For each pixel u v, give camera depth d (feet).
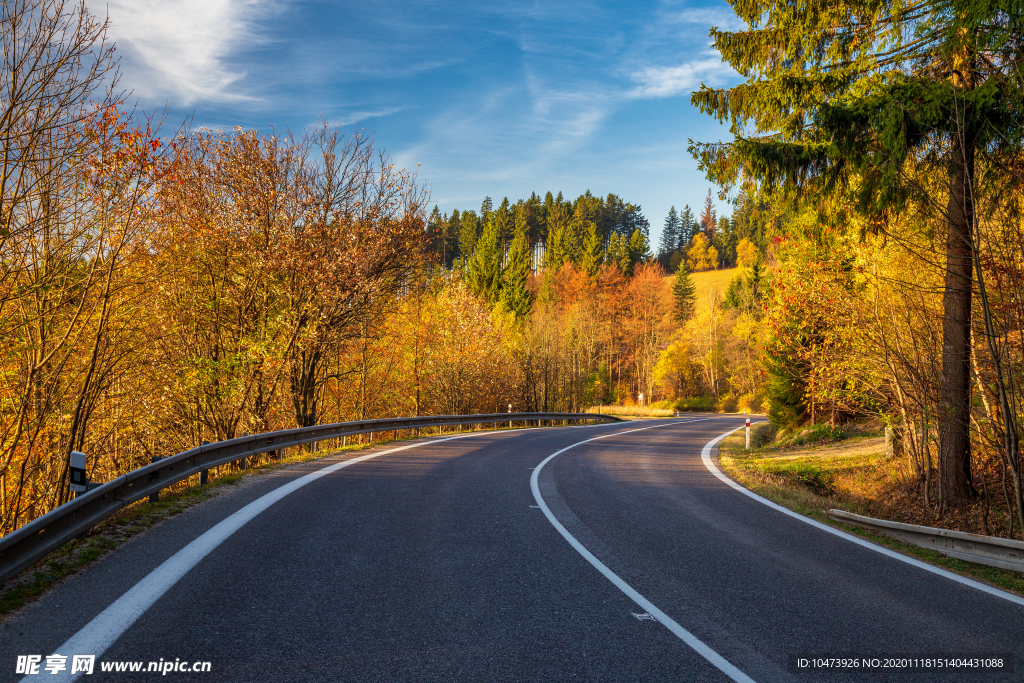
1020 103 27.45
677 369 238.07
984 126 29.22
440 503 28.37
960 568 21.44
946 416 33.30
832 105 32.99
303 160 60.23
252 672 11.50
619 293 262.26
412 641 13.26
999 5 25.90
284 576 17.06
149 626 13.35
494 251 226.38
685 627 14.76
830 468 47.14
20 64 30.91
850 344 42.50
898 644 14.15
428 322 110.42
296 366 65.26
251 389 58.85
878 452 50.60
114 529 21.04
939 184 32.40
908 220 35.50
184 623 13.61
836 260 41.32
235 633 13.23
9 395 40.37
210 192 56.75
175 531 21.18
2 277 35.29
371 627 13.91
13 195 33.37
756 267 224.53
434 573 18.06
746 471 45.57
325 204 61.21
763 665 12.78
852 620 15.65
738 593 17.53
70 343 43.37
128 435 56.95
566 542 22.47
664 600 16.66
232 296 60.08
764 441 77.51
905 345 37.65
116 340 46.24
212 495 27.66
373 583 16.88
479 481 35.37
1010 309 29.45
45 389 42.01
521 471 40.55
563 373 160.66
